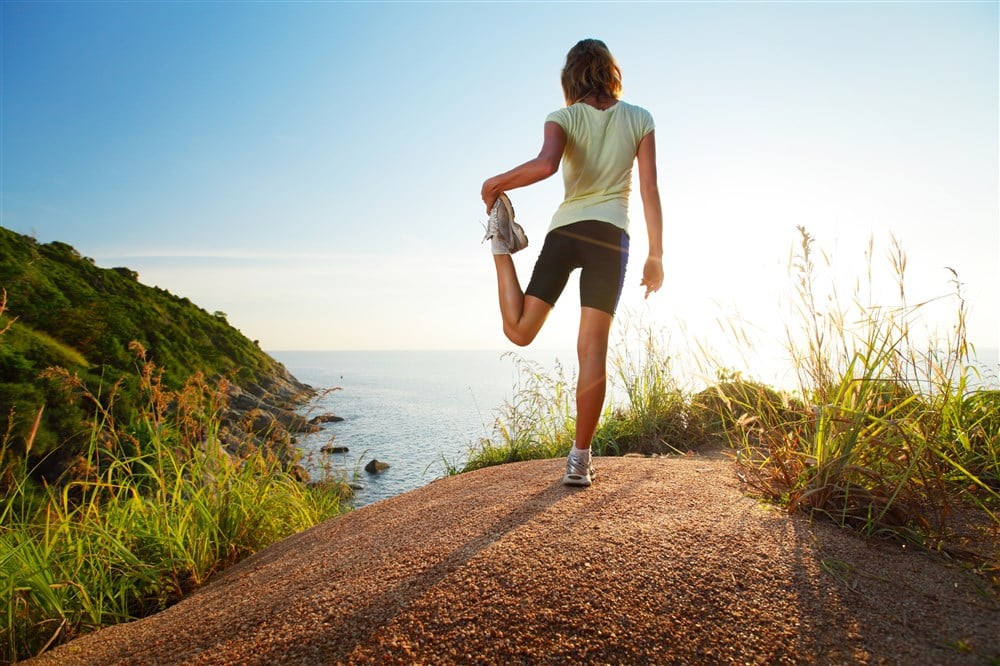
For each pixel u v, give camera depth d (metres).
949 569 1.54
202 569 2.71
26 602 2.20
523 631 1.27
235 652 1.38
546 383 5.65
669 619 1.29
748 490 2.20
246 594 1.84
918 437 2.06
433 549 1.77
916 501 1.91
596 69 2.55
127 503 2.92
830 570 1.49
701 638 1.24
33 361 12.45
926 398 2.41
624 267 2.42
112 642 1.70
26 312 17.19
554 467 2.87
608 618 1.30
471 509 2.19
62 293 21.67
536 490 2.37
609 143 2.43
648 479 2.43
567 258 2.45
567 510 2.01
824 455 2.01
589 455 2.42
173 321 30.27
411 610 1.39
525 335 2.48
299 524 3.56
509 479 2.71
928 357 2.37
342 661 1.24
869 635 1.23
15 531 2.51
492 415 5.86
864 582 1.44
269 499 3.47
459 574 1.54
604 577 1.46
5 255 22.59
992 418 2.51
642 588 1.41
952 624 1.26
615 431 4.98
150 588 2.51
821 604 1.34
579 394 2.35
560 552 1.61
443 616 1.35
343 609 1.46
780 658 1.17
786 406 2.53
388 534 2.10
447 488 2.79
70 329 17.14
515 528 1.86
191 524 2.86
